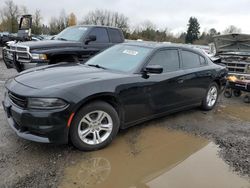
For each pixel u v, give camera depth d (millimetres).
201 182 3291
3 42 22781
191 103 5652
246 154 4074
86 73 4172
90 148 3812
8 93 3883
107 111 3889
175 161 3758
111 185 3123
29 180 3080
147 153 3930
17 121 3566
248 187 3242
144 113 4547
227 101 7492
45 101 3377
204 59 6027
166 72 4875
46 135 3424
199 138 4590
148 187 3137
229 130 5074
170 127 4988
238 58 7941
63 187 3006
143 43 5207
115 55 5000
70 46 7738
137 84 4270
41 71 4273
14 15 55969
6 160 3449
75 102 3500
